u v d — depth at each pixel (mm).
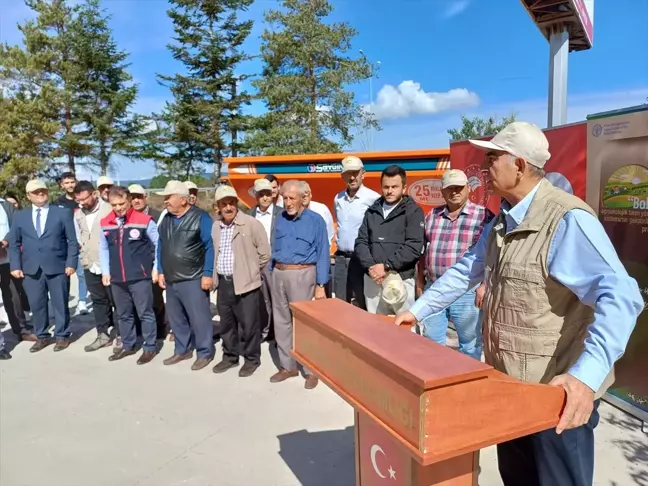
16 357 5543
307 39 22688
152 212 6629
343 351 1669
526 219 1746
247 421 3832
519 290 1732
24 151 26375
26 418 3996
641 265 3387
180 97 27031
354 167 4855
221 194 4594
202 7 26562
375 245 4117
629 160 3406
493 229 1937
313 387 4438
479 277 2154
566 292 1691
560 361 1715
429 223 3992
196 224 4926
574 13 5824
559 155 4059
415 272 4246
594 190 3711
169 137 28016
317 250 4516
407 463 1753
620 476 2912
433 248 3881
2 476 3176
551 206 1700
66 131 27797
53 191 26484
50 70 27906
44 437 3672
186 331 5266
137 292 5234
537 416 1398
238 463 3246
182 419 3902
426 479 1724
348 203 5062
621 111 3430
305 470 3145
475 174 5395
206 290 5012
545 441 1758
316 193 8234
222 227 4809
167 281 5070
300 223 4461
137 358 5426
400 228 4066
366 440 2068
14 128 26078
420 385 1235
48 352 5707
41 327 5828
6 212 6387
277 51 22797
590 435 1803
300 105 22500
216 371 4895
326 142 23109
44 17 27328
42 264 5645
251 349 4824
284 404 4121
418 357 1390
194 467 3215
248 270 4684
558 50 6137
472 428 1310
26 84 27234
